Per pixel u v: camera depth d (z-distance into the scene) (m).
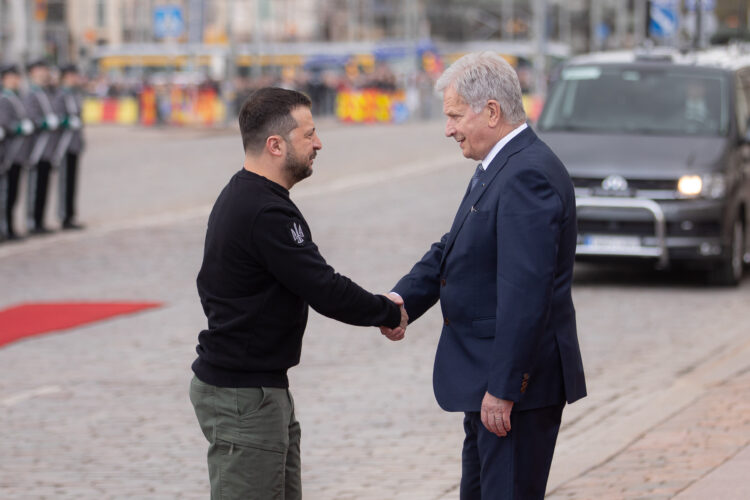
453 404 6.15
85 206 28.91
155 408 11.63
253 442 5.97
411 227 24.59
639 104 18.62
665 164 17.34
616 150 17.66
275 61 109.38
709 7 32.19
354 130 57.91
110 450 10.30
